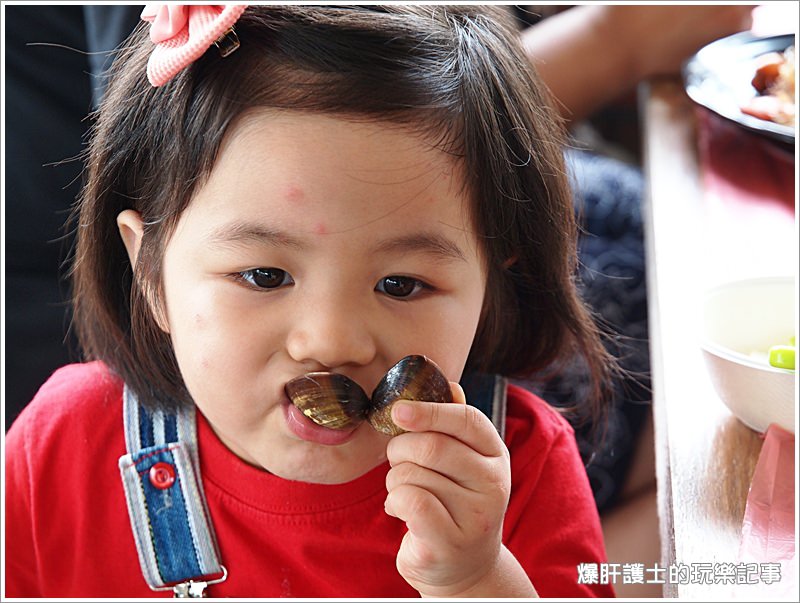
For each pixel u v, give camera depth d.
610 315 1.62
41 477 1.12
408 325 0.83
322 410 0.79
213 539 1.06
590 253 1.68
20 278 1.53
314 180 0.80
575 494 1.09
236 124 0.83
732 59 1.61
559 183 1.06
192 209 0.86
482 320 1.06
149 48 0.97
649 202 1.35
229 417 0.87
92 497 1.10
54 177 1.52
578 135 2.41
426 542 0.81
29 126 1.50
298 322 0.82
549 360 1.15
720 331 0.99
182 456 1.07
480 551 0.83
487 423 0.81
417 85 0.85
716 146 1.46
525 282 1.07
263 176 0.81
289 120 0.82
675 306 1.09
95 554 1.10
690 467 0.86
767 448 0.84
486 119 0.91
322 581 1.06
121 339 1.07
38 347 1.51
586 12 1.90
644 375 1.44
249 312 0.83
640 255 1.69
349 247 0.81
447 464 0.79
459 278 0.87
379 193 0.81
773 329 1.00
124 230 0.99
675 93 1.72
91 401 1.14
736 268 1.15
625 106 2.40
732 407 0.89
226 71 0.85
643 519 1.52
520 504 1.07
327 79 0.84
